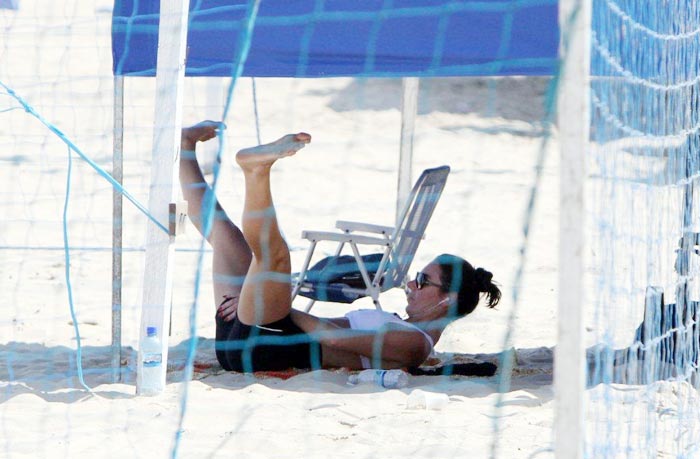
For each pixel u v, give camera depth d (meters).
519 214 36.41
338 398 15.86
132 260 28.41
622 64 10.85
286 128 52.56
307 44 20.98
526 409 15.49
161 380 16.12
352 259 21.41
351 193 39.44
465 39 20.48
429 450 13.39
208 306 23.53
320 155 46.94
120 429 14.20
